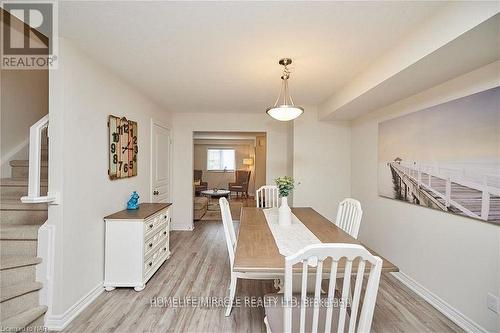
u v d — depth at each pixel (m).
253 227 2.19
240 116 4.69
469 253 1.84
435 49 1.52
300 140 4.11
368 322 1.13
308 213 2.83
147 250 2.50
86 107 2.10
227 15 1.57
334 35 1.80
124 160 2.77
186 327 1.85
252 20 1.62
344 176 4.14
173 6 1.49
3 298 1.63
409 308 2.12
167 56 2.16
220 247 3.67
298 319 1.34
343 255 1.04
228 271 2.83
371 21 1.62
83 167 2.06
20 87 2.69
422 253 2.33
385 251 3.00
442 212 2.09
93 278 2.21
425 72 1.86
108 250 2.35
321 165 4.13
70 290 1.92
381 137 3.09
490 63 1.68
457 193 1.93
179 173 4.68
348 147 4.13
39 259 1.80
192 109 4.34
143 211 2.68
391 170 2.86
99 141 2.30
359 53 2.08
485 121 1.71
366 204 3.52
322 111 3.83
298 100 3.67
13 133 2.62
